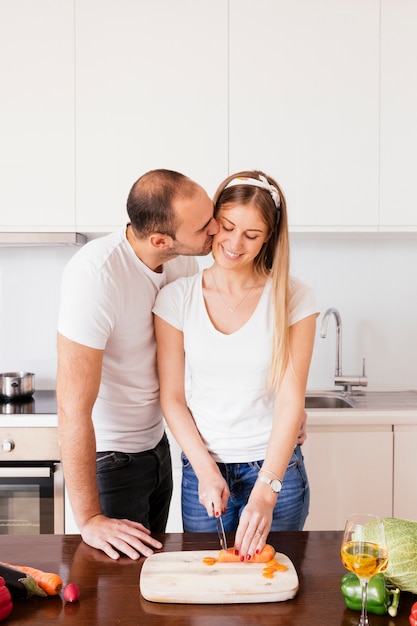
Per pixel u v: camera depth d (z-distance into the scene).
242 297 1.59
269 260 1.65
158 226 1.47
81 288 1.50
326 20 2.64
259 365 1.56
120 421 1.74
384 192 2.69
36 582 1.08
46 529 2.47
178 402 1.61
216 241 1.53
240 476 1.61
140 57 2.64
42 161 2.67
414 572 1.06
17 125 2.65
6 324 3.08
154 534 1.35
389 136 2.68
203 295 1.61
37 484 2.46
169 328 1.63
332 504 2.57
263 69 2.65
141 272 1.61
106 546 1.26
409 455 2.56
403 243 3.07
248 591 1.07
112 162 2.67
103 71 2.64
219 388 1.60
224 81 2.65
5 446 2.44
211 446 1.62
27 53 2.64
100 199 2.67
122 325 1.60
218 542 1.31
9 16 2.63
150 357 1.72
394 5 2.65
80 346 1.48
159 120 2.66
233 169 2.67
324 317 2.89
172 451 2.56
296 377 1.56
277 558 1.21
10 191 2.67
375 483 2.56
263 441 1.61
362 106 2.67
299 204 2.69
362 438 2.55
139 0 2.62
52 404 2.66
